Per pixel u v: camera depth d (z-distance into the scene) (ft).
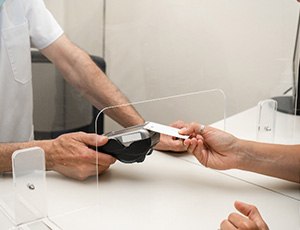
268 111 3.82
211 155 3.22
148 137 2.96
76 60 4.01
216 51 4.44
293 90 3.92
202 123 3.75
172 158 3.36
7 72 3.94
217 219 2.48
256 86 4.17
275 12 3.99
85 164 2.84
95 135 2.94
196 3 4.52
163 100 3.55
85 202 2.65
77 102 3.69
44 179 2.62
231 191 2.87
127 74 4.90
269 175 3.11
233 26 4.28
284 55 4.00
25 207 2.55
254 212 2.41
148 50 4.88
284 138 3.58
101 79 3.84
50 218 2.51
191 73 4.62
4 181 2.77
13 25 4.07
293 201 2.76
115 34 5.06
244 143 3.19
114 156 2.99
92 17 5.16
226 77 4.38
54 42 4.22
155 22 4.86
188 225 2.40
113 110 3.18
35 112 3.80
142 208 2.60
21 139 3.56
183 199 2.72
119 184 2.87
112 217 2.49
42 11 4.27
